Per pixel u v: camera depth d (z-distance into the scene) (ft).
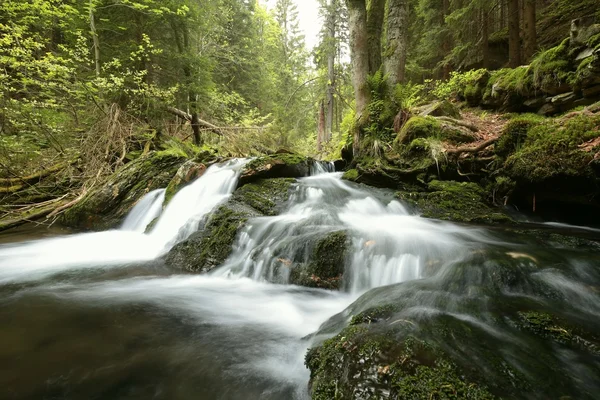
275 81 88.94
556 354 7.06
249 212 21.03
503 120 26.61
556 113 22.35
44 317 11.40
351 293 13.53
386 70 31.96
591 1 38.52
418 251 13.38
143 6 36.11
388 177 25.23
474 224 18.24
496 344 7.27
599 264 11.00
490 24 58.70
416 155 24.84
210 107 54.08
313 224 17.65
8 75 28.30
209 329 10.79
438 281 11.16
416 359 6.53
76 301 12.89
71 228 27.84
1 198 28.37
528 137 18.49
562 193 17.40
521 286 10.17
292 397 7.50
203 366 8.72
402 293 10.39
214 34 55.06
